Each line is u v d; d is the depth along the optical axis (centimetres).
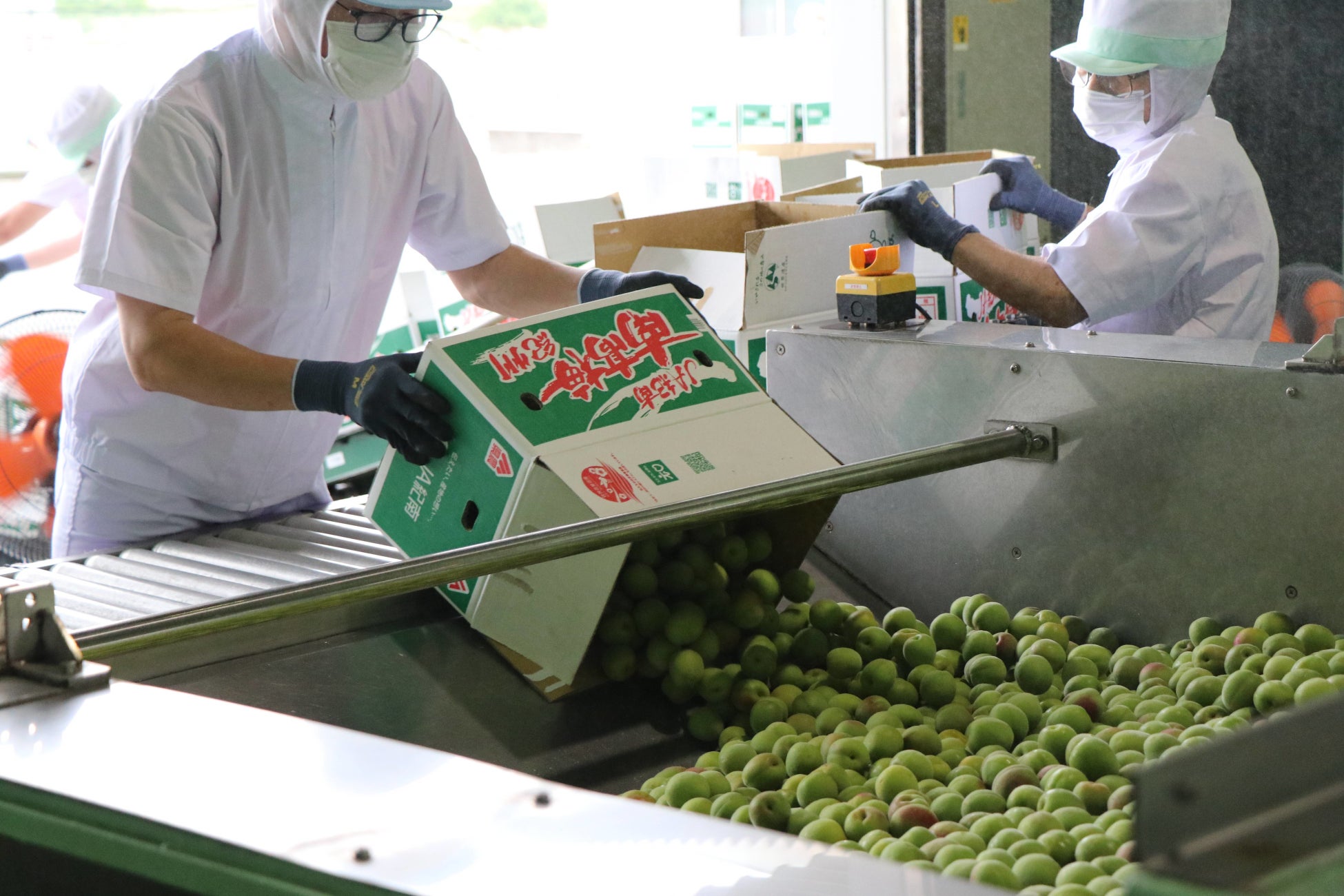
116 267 182
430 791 78
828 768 135
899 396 193
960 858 109
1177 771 48
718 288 232
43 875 82
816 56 419
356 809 76
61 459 227
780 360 208
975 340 186
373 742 85
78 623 158
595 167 486
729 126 450
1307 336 362
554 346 163
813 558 209
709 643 165
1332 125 344
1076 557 177
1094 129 239
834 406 203
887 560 202
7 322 333
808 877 67
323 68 188
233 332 210
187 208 188
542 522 150
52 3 446
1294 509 154
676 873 68
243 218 201
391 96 216
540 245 327
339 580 124
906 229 237
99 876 79
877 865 67
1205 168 219
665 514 139
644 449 155
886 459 161
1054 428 175
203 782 81
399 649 162
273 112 198
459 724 152
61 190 405
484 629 160
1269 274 228
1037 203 273
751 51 437
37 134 431
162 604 165
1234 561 161
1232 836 49
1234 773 50
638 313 171
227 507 223
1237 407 157
